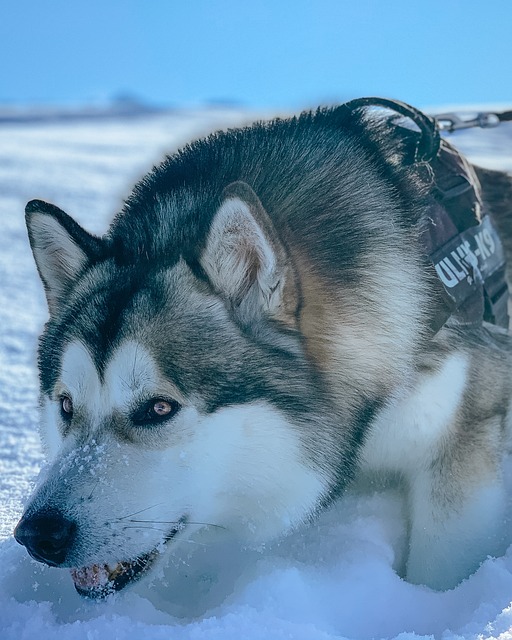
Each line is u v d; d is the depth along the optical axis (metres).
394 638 1.71
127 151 14.69
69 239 2.27
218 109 29.33
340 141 2.40
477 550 2.27
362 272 2.23
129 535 1.92
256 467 2.07
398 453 2.41
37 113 27.62
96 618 1.82
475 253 2.54
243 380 2.01
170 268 2.10
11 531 2.26
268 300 2.05
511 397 2.51
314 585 1.97
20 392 3.67
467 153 11.10
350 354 2.20
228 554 2.23
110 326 2.02
